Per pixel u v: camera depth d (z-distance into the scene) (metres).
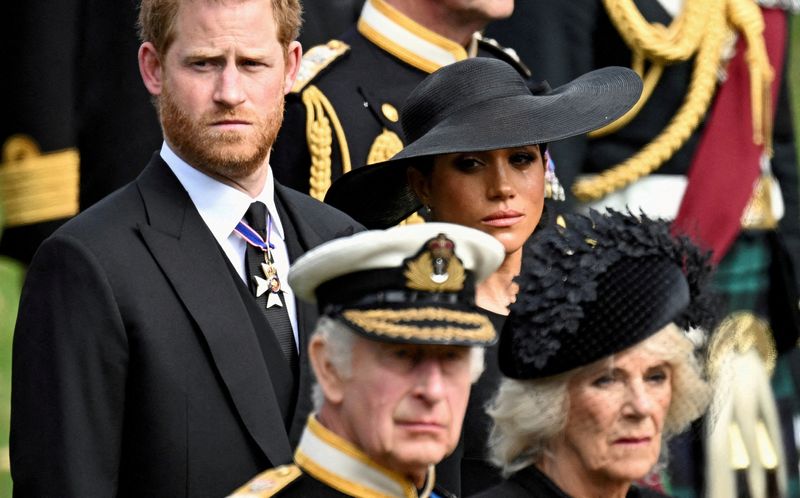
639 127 26.47
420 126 19.73
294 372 17.70
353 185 20.12
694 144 26.81
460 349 14.33
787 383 27.59
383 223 20.61
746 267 27.08
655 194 26.58
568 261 14.95
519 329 14.95
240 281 17.66
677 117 26.59
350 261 14.46
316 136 21.61
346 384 14.31
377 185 20.17
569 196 25.00
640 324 14.75
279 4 17.95
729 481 26.39
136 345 16.97
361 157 21.72
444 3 22.19
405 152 19.00
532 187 19.45
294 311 17.94
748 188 26.91
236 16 17.66
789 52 28.16
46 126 22.33
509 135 19.16
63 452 16.64
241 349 17.25
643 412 14.79
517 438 15.13
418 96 19.78
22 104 22.34
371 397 14.16
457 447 18.14
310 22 24.59
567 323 14.73
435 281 14.48
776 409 27.27
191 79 17.64
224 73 17.59
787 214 27.77
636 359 14.83
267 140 17.86
